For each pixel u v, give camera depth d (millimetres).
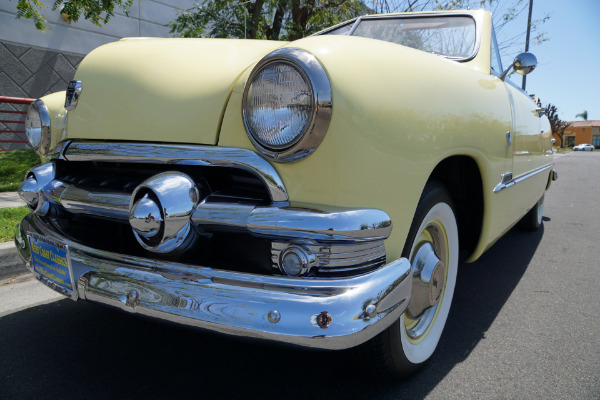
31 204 1993
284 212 1337
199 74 1635
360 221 1339
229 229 1429
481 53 2520
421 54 1808
